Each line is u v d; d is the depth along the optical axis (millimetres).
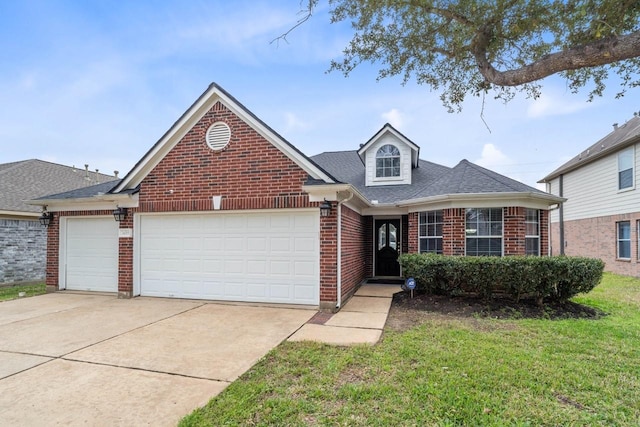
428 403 3580
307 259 8266
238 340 5668
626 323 6805
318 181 7875
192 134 8922
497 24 5332
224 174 8664
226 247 8820
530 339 5715
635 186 13547
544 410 3465
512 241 9227
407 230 12602
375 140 13477
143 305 8305
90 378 4215
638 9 4473
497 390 3881
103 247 10109
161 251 9273
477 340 5637
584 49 4012
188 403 3607
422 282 8938
